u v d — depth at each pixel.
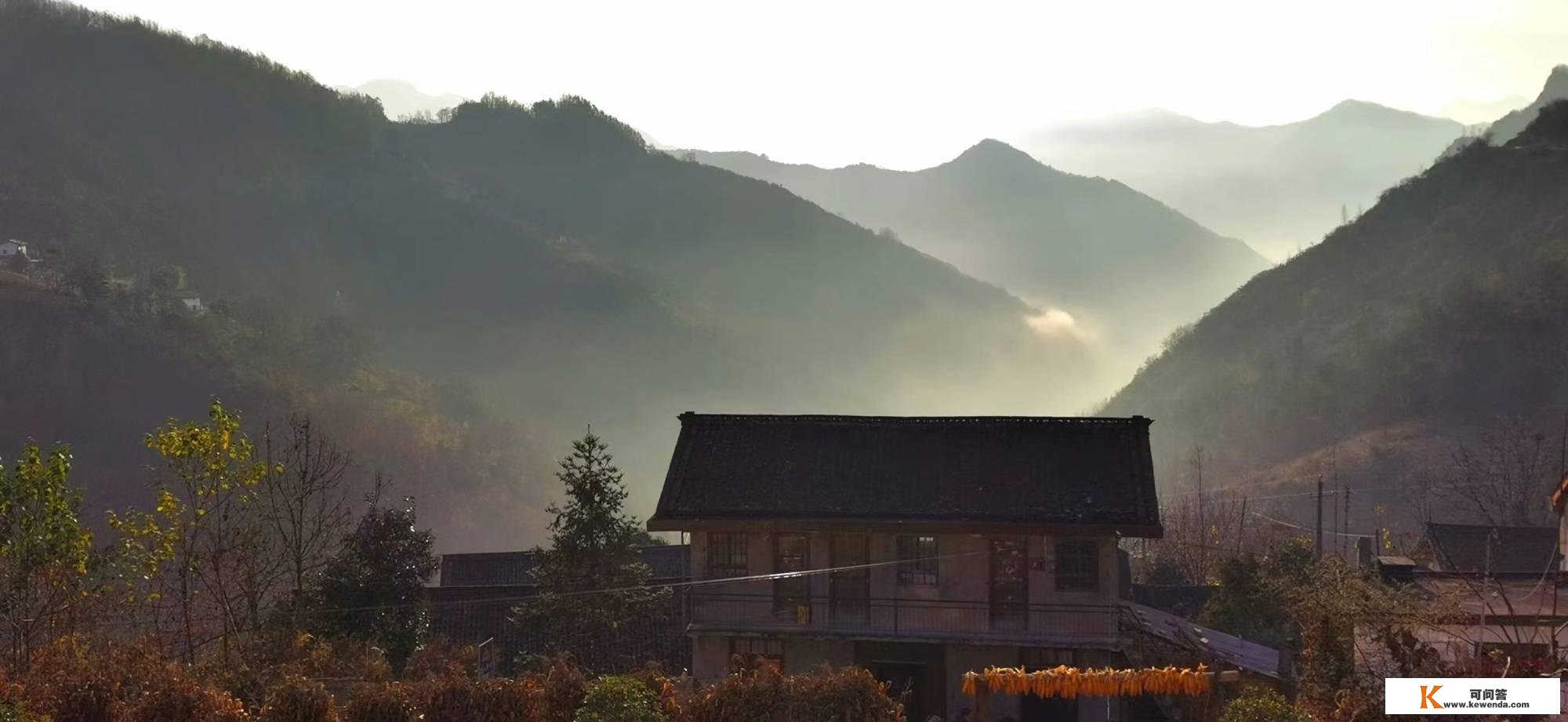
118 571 26.61
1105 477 29.12
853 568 29.42
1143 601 45.56
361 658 26.48
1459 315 105.38
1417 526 75.12
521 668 33.78
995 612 28.59
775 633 29.23
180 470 27.61
